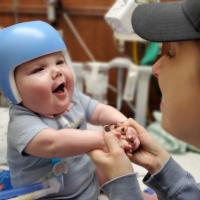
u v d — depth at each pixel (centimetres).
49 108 84
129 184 70
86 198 91
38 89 81
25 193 86
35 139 79
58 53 85
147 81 165
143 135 83
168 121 69
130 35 132
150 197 95
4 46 80
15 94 83
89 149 78
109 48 204
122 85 185
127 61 169
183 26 61
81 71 165
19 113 84
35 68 81
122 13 113
